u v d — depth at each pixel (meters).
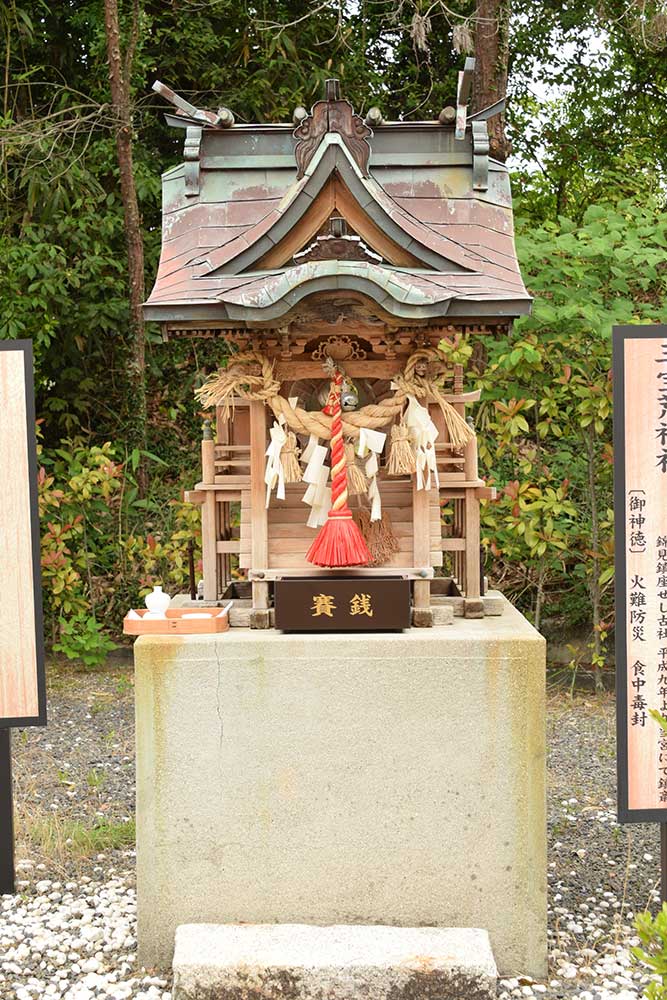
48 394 9.74
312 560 3.53
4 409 3.68
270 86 9.84
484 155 3.72
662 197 7.89
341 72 10.35
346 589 3.52
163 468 9.56
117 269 9.09
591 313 6.04
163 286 3.53
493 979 3.11
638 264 6.51
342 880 3.47
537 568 7.09
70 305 8.68
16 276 8.16
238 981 3.12
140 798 3.48
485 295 3.30
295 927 3.40
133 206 8.33
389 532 3.66
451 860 3.45
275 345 3.58
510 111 11.87
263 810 3.47
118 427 9.87
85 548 7.79
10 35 8.98
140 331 8.52
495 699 3.43
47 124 8.50
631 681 3.43
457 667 3.43
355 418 3.55
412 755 3.44
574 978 3.39
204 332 3.56
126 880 4.17
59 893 4.03
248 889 3.48
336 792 3.46
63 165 8.38
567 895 4.01
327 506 3.63
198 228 3.71
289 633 3.54
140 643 3.45
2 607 3.72
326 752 3.45
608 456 6.53
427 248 3.42
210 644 3.45
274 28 9.80
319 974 3.12
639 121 11.98
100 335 9.58
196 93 9.98
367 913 3.47
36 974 3.42
